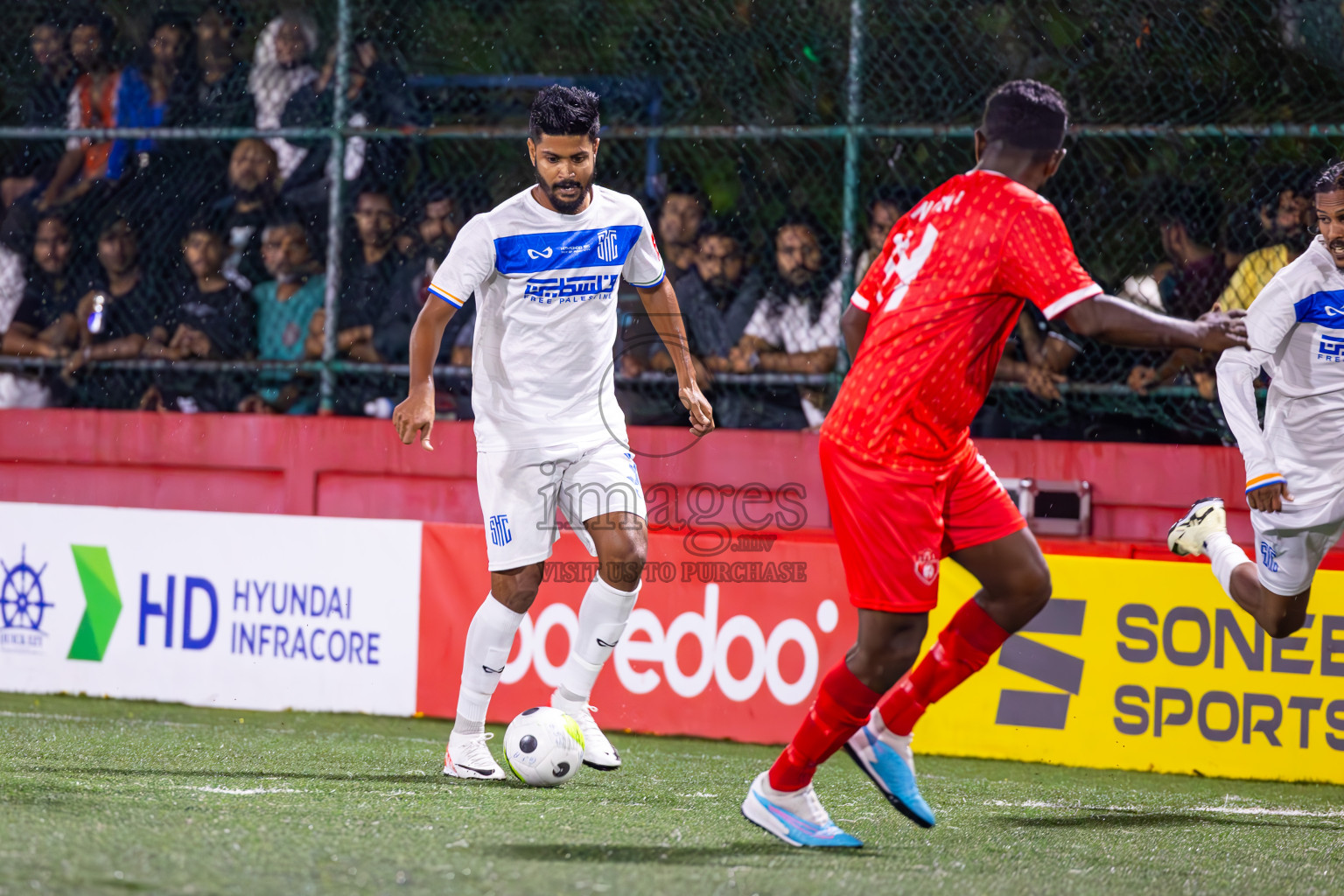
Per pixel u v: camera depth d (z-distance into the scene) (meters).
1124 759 15.76
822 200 19.97
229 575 18.25
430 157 21.42
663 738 16.92
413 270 20.91
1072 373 18.89
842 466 9.39
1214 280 18.53
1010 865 9.77
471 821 10.54
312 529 17.97
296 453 20.30
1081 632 15.98
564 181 12.29
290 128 20.84
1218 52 18.70
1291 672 15.30
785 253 19.52
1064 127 9.53
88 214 22.14
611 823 10.73
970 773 15.18
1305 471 13.26
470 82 21.64
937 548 9.38
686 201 19.42
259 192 21.44
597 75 21.30
